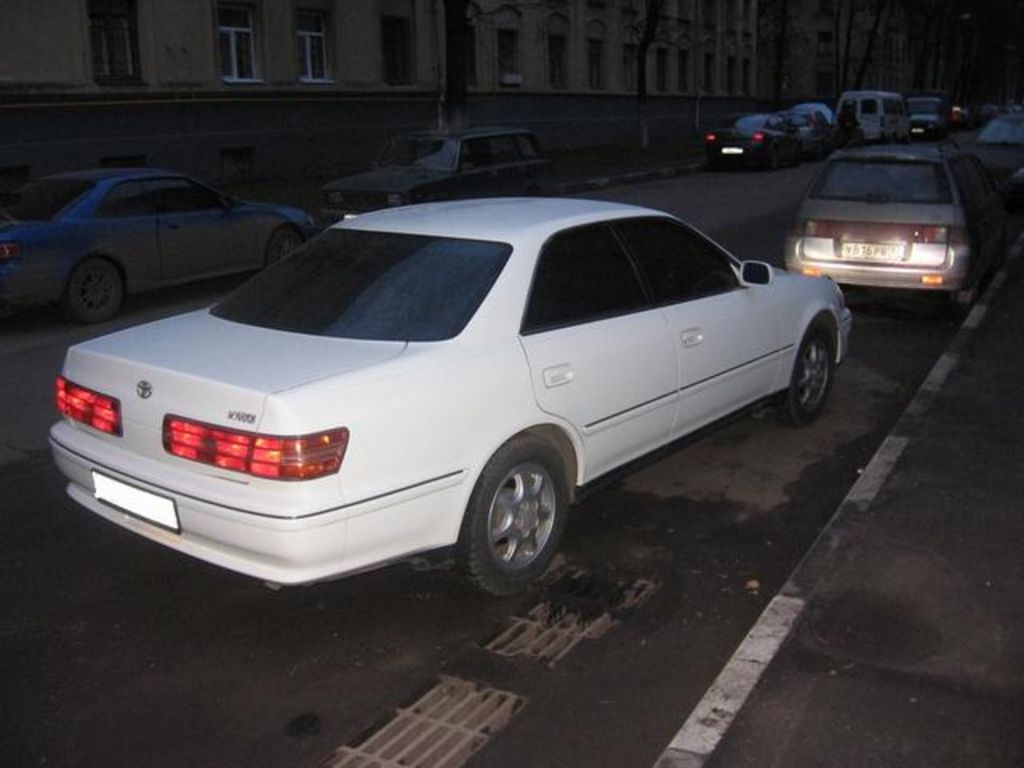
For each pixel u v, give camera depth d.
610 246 4.77
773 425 6.37
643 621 3.96
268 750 3.20
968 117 60.88
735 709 3.28
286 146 22.92
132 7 19.52
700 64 43.44
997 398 6.67
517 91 31.00
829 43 59.59
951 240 8.69
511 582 4.08
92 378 4.07
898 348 8.45
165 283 10.51
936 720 3.21
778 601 3.96
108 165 19.30
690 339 4.97
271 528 3.43
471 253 4.30
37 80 17.88
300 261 4.68
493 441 3.93
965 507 4.87
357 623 3.98
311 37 23.67
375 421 3.57
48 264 9.35
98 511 4.09
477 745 3.20
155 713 3.41
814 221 9.13
